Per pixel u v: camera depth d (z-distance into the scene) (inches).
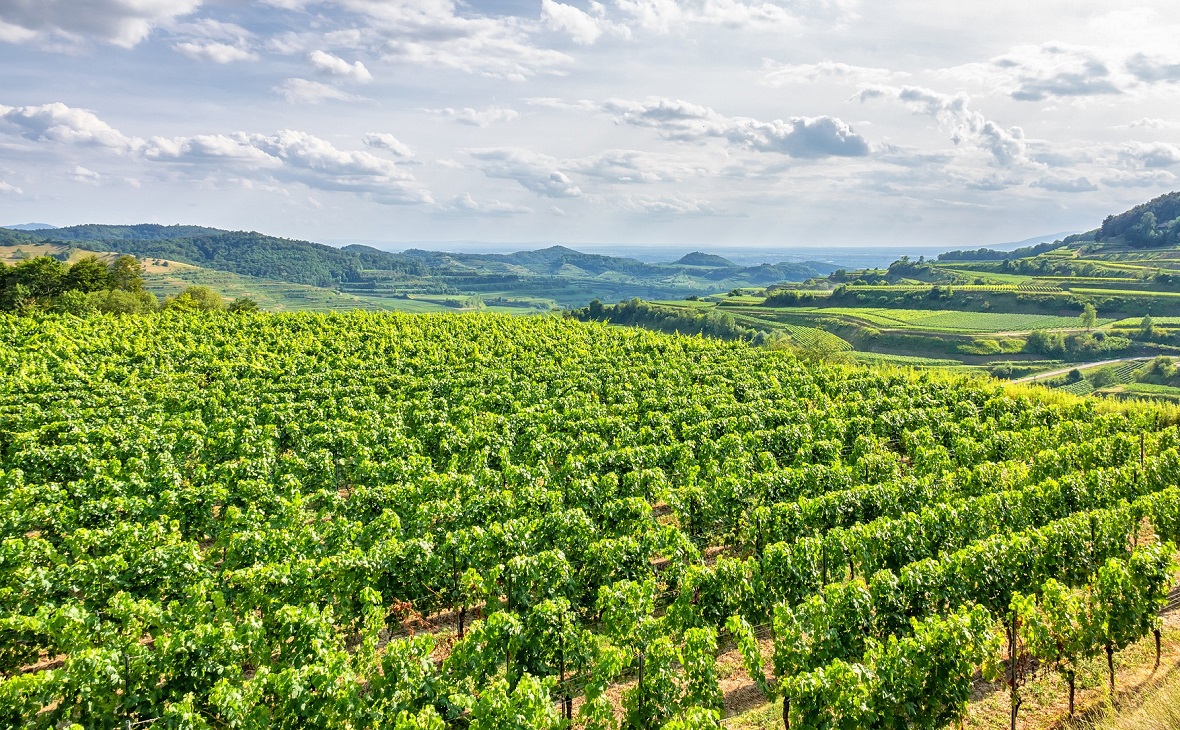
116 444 1235.2
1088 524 836.0
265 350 2240.4
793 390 1899.6
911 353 4862.2
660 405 1672.0
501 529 831.7
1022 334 4840.1
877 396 1777.8
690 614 719.1
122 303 3334.2
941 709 619.2
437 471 1245.7
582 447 1300.4
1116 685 666.8
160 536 832.9
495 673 642.2
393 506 969.5
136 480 1005.2
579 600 787.4
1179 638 749.9
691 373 2114.9
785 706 598.9
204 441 1266.0
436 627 823.1
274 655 725.3
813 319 5841.5
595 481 1059.9
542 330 2962.6
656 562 970.1
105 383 1649.9
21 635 665.0
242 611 727.1
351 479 1208.8
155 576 759.1
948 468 1249.4
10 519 862.5
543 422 1467.8
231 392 1622.8
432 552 800.3
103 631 658.8
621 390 1811.0
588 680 682.2
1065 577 816.9
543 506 971.9
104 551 821.2
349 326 2851.9
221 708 534.3
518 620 668.1
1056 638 653.3
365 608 689.6
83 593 739.4
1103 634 650.8
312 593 733.9
